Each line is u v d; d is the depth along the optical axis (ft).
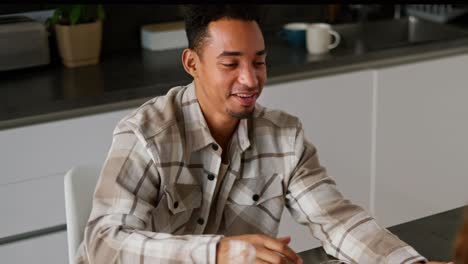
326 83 9.69
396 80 10.14
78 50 9.59
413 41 10.59
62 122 8.38
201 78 5.25
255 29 5.05
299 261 4.77
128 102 8.80
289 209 5.92
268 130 5.75
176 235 5.17
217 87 5.11
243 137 5.58
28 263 8.56
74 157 8.55
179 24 10.57
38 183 8.44
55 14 9.64
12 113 8.21
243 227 5.77
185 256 4.75
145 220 5.20
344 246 5.35
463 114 10.81
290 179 5.81
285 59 9.78
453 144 10.87
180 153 5.42
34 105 8.31
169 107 5.52
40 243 8.54
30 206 8.47
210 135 5.47
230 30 4.99
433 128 10.63
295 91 9.52
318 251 5.48
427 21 11.62
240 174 5.69
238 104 5.14
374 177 10.43
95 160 8.67
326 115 9.81
